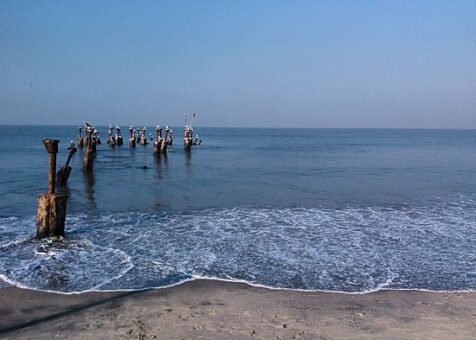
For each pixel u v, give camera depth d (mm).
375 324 7047
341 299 8242
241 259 10586
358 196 20297
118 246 11422
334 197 19906
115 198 18844
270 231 13328
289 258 10734
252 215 15672
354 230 13664
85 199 18500
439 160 43938
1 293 8195
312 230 13555
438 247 11961
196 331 6609
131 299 8062
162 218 14953
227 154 51375
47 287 8562
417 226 14367
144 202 17984
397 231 13648
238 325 6879
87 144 29031
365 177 27812
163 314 7309
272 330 6711
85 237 12156
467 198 20172
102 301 7945
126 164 35625
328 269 10000
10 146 62500
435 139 132125
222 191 21203
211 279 9219
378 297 8391
